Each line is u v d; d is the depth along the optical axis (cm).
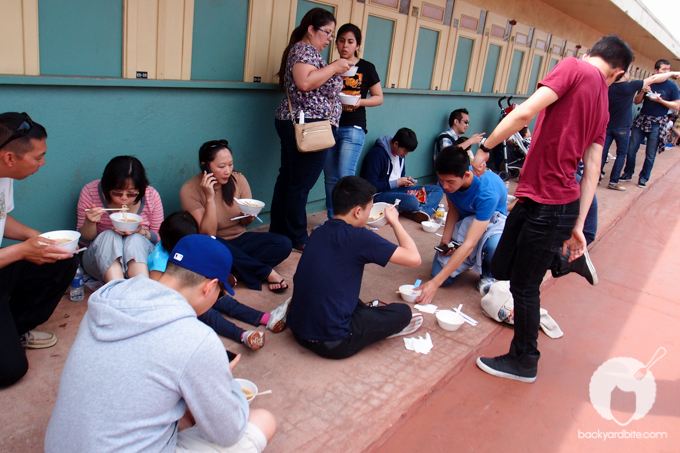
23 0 254
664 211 686
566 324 338
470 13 612
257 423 164
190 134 353
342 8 435
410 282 369
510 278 263
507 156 734
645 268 465
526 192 238
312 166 362
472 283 376
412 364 265
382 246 248
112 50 297
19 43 258
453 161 300
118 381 129
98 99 296
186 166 360
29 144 199
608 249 505
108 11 288
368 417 220
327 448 200
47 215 296
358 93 418
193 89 343
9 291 215
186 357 133
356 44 389
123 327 132
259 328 282
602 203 680
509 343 301
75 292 283
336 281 246
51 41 271
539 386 264
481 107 725
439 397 243
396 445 208
